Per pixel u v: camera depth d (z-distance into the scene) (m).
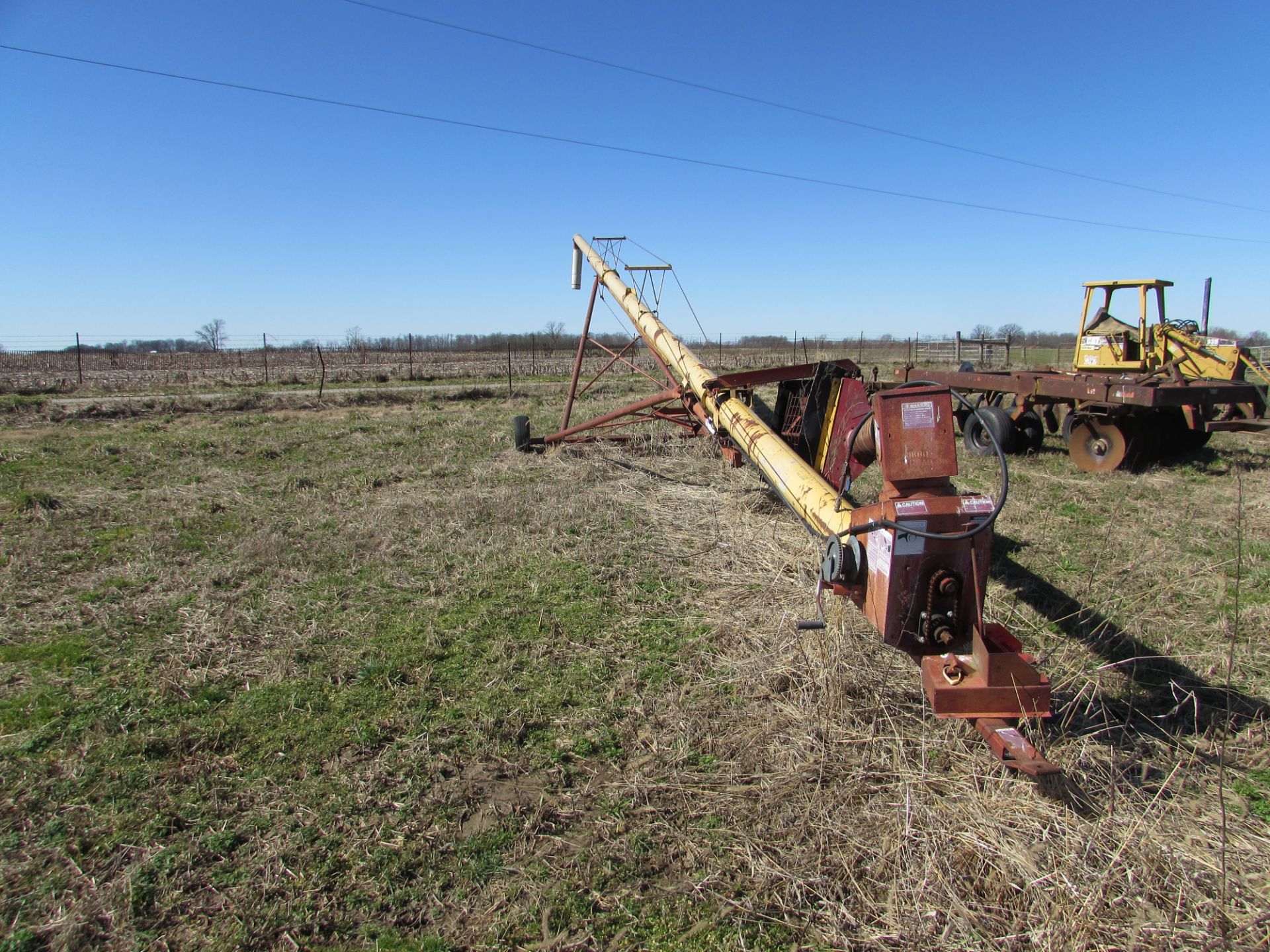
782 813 2.93
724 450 8.20
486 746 3.42
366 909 2.52
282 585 5.43
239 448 10.91
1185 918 2.37
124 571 5.68
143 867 2.68
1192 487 8.55
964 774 3.10
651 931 2.42
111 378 24.33
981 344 31.22
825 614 4.56
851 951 2.32
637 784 3.13
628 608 5.00
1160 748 3.29
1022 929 2.37
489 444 11.38
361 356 41.66
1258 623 4.65
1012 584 5.43
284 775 3.22
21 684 3.99
